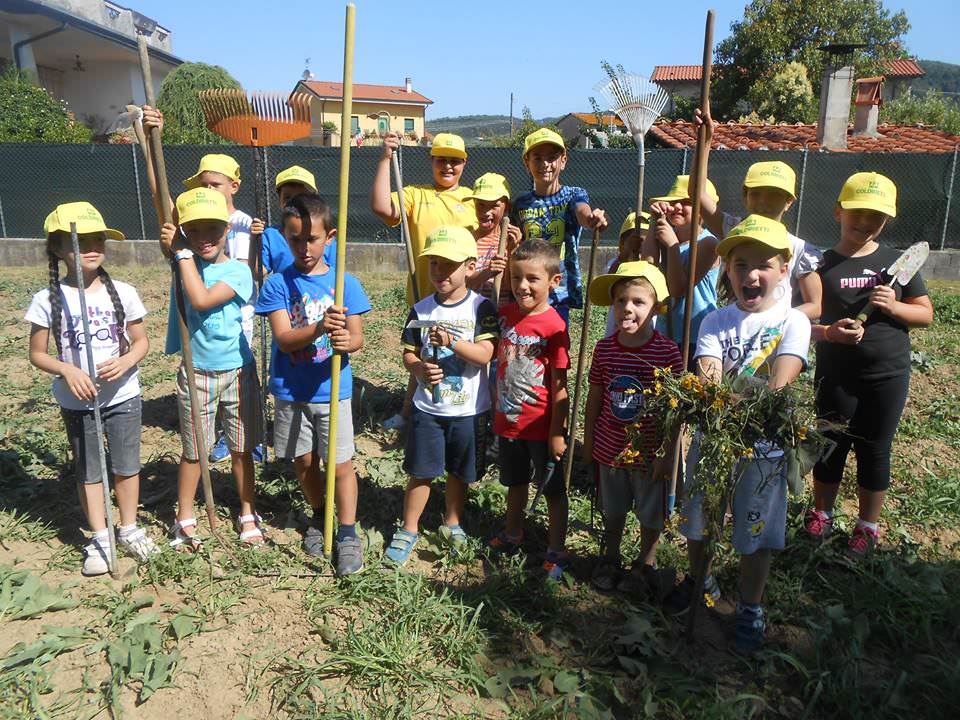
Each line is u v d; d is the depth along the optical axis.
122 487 3.57
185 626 3.10
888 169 12.07
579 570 3.72
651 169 12.06
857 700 2.80
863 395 3.70
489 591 3.43
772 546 3.06
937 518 4.30
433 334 3.47
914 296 3.67
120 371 3.34
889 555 3.78
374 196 4.50
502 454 3.70
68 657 2.96
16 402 5.76
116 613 3.16
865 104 17.75
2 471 4.47
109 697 2.77
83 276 3.28
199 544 3.69
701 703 2.79
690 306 3.24
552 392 3.53
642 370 3.30
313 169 12.55
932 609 3.36
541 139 4.44
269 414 5.49
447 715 2.75
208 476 3.64
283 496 4.39
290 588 3.46
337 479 3.62
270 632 3.15
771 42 28.67
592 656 3.07
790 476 2.72
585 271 12.30
